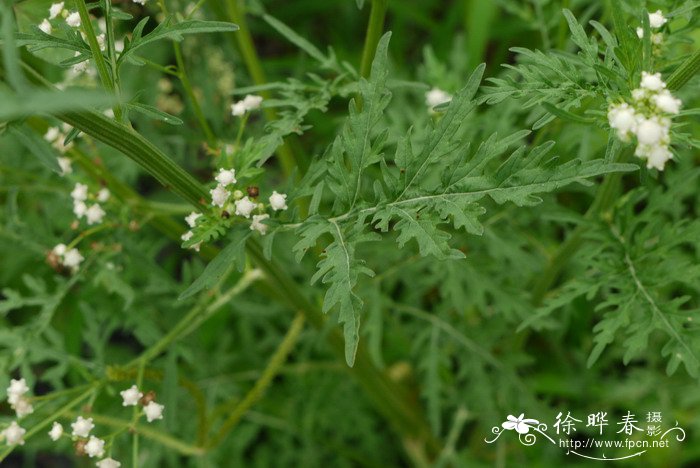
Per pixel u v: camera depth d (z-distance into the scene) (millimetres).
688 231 408
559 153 443
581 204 546
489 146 359
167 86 488
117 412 499
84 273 445
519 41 625
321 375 562
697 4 380
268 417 560
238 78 507
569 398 560
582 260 416
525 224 464
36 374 616
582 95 368
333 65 427
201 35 492
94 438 393
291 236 508
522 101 466
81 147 477
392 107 514
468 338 481
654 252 411
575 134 428
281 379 597
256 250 416
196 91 493
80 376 502
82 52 368
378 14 399
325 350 544
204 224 377
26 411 402
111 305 477
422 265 478
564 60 376
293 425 561
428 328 483
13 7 389
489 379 490
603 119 361
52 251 436
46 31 382
